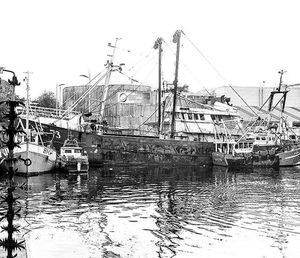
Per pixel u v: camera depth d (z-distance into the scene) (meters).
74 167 44.44
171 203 27.22
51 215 22.89
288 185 37.22
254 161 56.66
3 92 43.38
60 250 16.88
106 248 17.34
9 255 8.79
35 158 40.66
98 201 27.44
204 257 16.48
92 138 52.84
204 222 21.91
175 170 51.31
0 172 39.69
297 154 60.38
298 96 114.81
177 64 59.72
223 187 35.47
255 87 112.25
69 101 97.75
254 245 18.00
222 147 59.88
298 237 19.19
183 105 72.88
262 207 26.02
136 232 19.80
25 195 29.12
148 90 88.94
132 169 51.25
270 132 66.94
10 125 8.77
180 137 61.69
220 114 64.94
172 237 19.05
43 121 52.56
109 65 57.53
